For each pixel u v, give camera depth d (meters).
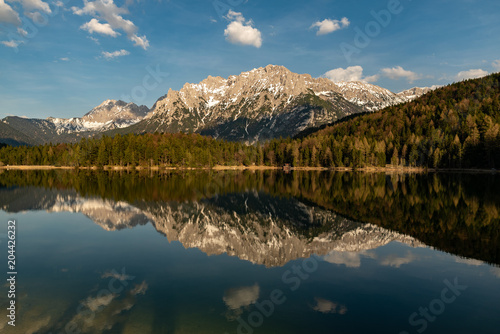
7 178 109.12
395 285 19.31
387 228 35.31
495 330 14.09
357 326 14.36
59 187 78.50
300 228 36.06
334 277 20.64
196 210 47.75
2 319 14.90
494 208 45.69
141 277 20.62
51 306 16.31
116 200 56.91
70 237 31.56
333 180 103.31
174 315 15.39
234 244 29.31
